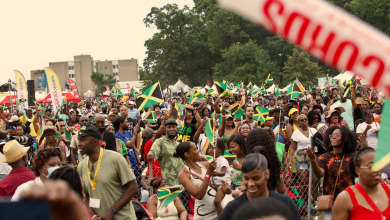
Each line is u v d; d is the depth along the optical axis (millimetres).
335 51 476
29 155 8297
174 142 5398
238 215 1152
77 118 10633
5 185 3678
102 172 3475
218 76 48312
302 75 37625
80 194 2973
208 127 5234
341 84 17250
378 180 2605
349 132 4066
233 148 4355
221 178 4730
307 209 5434
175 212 4473
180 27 53219
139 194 6219
